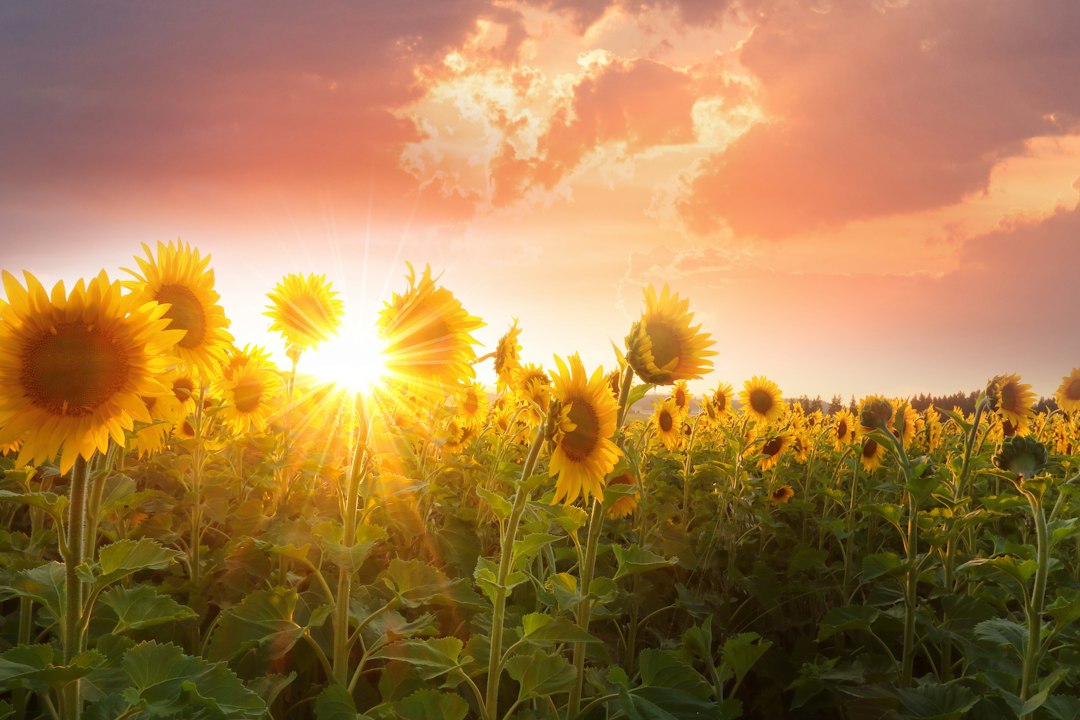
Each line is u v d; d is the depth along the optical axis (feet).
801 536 31.09
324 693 11.96
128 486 14.46
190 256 14.32
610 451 12.51
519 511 11.91
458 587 14.05
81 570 9.14
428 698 11.73
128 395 9.62
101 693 10.03
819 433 40.14
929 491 17.76
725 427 45.09
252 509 19.98
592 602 13.55
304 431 23.35
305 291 19.30
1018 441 15.21
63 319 9.38
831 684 18.25
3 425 9.14
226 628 13.51
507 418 35.22
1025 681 13.89
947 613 17.85
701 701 11.84
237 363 26.66
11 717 12.62
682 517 27.43
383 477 13.94
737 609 23.47
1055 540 14.75
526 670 11.89
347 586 13.35
